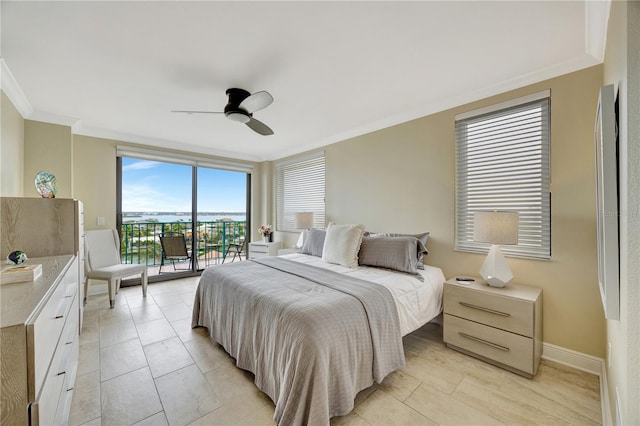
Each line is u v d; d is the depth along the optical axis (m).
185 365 2.00
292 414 1.34
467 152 2.61
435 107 2.77
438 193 2.80
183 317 2.92
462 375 1.89
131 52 1.85
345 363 1.47
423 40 1.74
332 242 2.86
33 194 2.92
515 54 1.90
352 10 1.47
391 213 3.25
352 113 3.03
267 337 1.65
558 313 2.06
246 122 2.51
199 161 4.70
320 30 1.64
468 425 1.45
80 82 2.27
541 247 2.16
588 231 1.95
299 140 4.17
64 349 1.38
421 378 1.85
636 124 0.83
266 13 1.49
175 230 4.68
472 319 2.10
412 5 1.44
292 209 4.93
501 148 2.38
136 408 1.55
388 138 3.29
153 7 1.44
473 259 2.54
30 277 1.25
